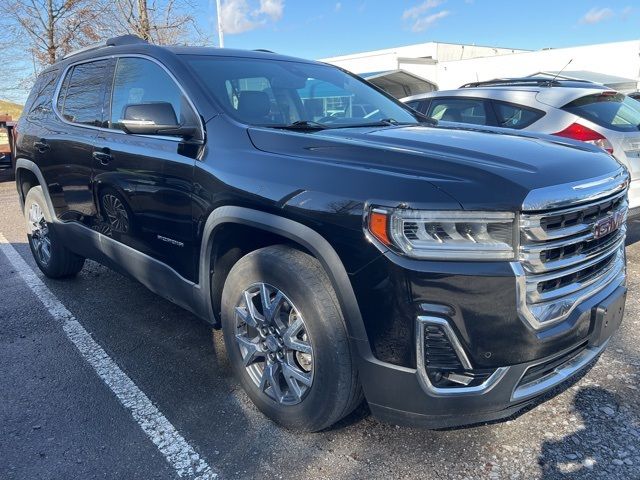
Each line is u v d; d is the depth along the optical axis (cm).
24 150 472
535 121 530
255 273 259
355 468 239
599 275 245
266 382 268
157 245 327
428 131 295
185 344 363
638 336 356
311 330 236
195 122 302
